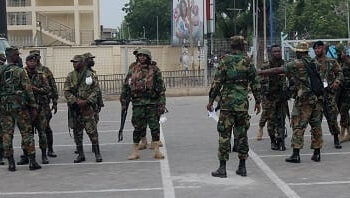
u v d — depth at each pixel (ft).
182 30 126.52
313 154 32.65
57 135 47.14
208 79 91.04
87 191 26.21
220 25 159.02
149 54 32.71
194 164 31.94
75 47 113.70
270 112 36.09
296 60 30.99
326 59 34.50
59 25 177.99
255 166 31.04
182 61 122.31
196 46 122.31
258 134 40.75
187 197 24.48
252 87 28.58
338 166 30.71
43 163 33.40
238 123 28.02
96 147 33.63
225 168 28.45
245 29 159.43
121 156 35.40
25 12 183.01
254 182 27.12
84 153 36.91
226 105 27.53
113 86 89.66
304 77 30.78
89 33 179.83
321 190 25.36
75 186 27.32
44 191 26.45
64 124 55.88
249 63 27.68
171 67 127.75
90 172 30.58
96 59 115.34
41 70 33.65
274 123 36.19
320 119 31.65
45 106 34.24
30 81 32.01
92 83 32.96
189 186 26.55
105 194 25.52
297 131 31.60
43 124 33.09
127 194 25.39
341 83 35.60
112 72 115.65
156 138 33.96
